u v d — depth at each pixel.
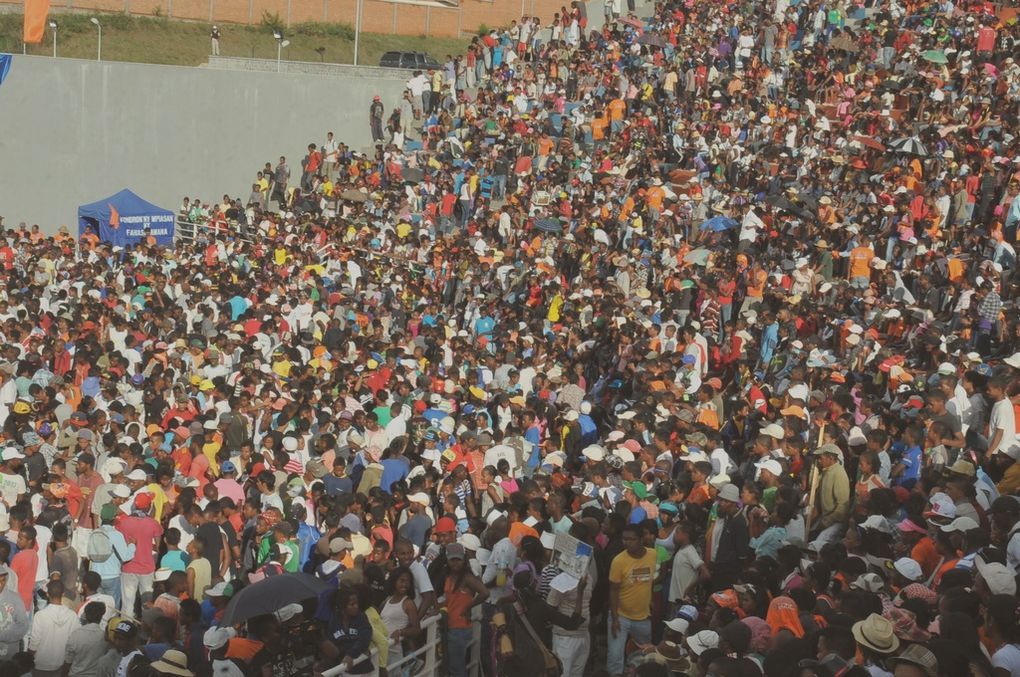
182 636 12.34
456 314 29.75
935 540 11.18
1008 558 10.32
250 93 43.62
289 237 34.47
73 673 11.80
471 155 38.84
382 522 14.14
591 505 13.08
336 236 35.06
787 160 31.92
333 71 47.12
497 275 30.47
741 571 11.61
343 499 14.48
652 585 12.50
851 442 15.24
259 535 13.82
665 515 13.20
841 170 31.42
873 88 36.41
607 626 12.83
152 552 14.36
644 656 10.14
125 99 42.09
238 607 9.77
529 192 35.03
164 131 42.75
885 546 11.53
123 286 31.28
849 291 23.55
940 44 38.28
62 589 12.52
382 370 21.36
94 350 22.62
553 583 11.10
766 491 14.00
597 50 44.34
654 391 19.03
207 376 22.06
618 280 27.48
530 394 20.52
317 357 23.70
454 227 36.34
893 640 8.57
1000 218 26.00
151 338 25.53
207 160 43.47
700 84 40.16
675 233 29.97
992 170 26.98
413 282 30.09
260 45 59.81
